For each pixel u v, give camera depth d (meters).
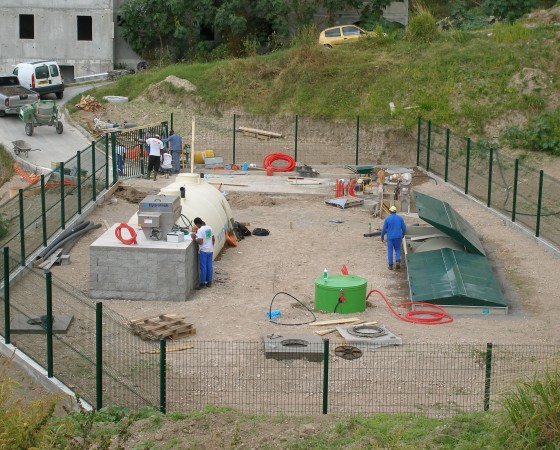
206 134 39.62
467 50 41.69
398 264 23.52
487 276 21.70
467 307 20.27
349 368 16.52
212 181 32.78
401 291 21.88
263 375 16.27
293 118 40.44
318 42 45.41
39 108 37.69
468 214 29.27
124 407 14.52
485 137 37.72
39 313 17.02
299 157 38.06
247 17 49.94
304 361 16.92
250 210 29.30
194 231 21.88
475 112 38.44
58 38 50.69
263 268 23.52
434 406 14.84
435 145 34.28
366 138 38.78
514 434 11.77
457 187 32.28
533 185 27.56
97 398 14.74
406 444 12.59
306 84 41.59
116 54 52.00
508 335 18.75
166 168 33.19
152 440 13.01
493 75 39.91
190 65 45.75
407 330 18.95
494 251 25.34
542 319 20.03
